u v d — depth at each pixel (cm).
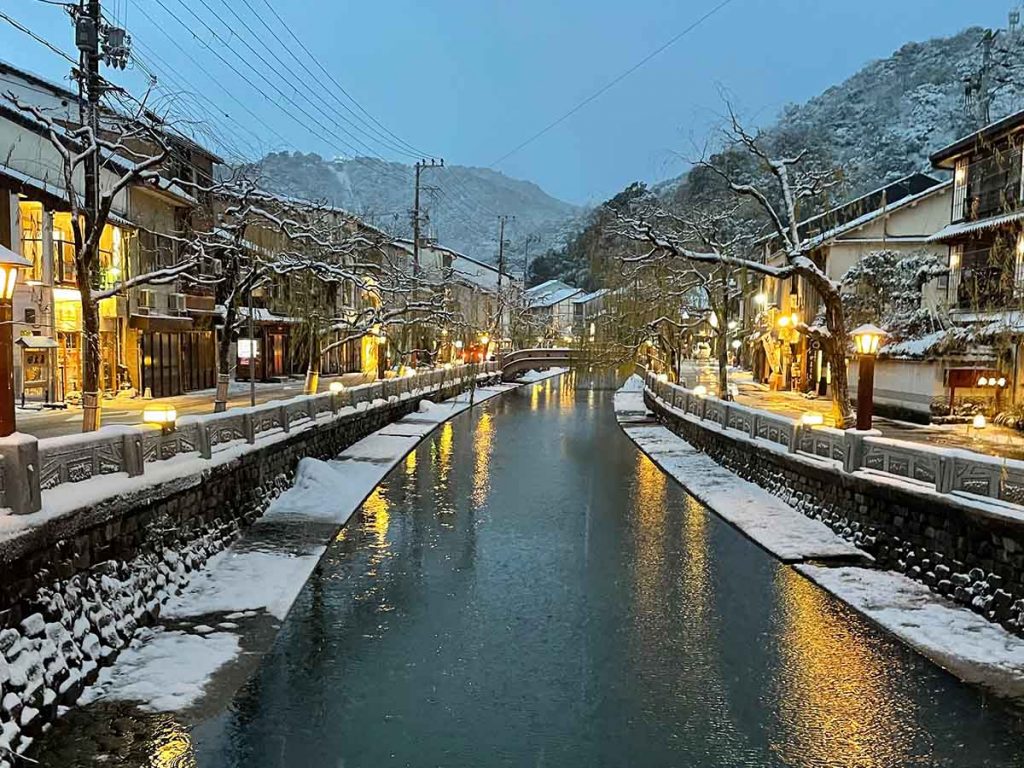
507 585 1177
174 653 864
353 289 4328
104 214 1265
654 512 1658
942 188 2933
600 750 719
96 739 689
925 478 1120
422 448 2516
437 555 1325
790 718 779
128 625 870
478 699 813
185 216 2970
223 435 1309
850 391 2941
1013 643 906
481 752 711
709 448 2342
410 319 3578
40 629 698
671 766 694
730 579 1203
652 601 1111
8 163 1981
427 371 3741
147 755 674
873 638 957
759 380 4516
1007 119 2073
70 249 2328
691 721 773
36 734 664
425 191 4991
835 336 1805
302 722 754
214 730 727
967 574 1025
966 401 2402
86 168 1296
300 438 1770
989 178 2252
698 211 3011
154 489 947
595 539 1438
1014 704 794
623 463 2303
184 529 1101
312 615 1037
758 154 1948
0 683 627
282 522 1432
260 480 1477
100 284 2291
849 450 1328
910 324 2625
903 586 1109
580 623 1028
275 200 2136
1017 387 2273
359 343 4994
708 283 2820
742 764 698
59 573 753
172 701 762
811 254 3225
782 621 1024
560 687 843
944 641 918
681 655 928
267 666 873
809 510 1527
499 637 978
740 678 866
